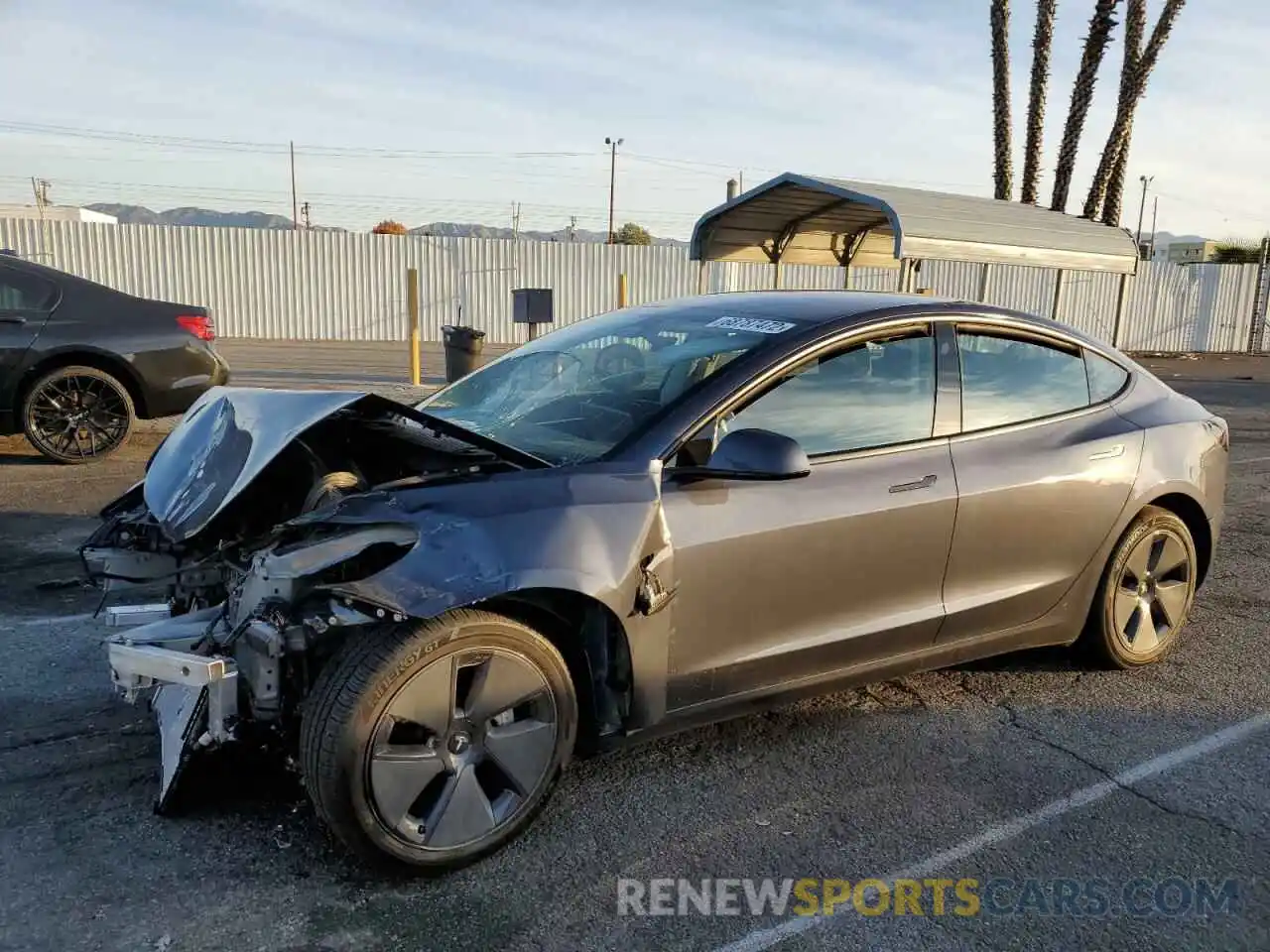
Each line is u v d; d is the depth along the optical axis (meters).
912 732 4.03
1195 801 3.57
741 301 4.19
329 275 27.12
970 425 4.01
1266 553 7.03
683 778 3.61
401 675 2.79
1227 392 19.11
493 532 2.90
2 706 3.94
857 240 15.21
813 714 4.17
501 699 2.98
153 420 10.69
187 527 3.23
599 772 3.64
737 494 3.35
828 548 3.52
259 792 3.36
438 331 28.05
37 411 8.28
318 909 2.80
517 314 14.07
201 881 2.90
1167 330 31.81
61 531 6.41
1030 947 2.78
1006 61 22.14
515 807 3.07
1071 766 3.80
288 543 2.98
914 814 3.42
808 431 3.59
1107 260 15.91
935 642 3.95
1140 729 4.12
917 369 3.91
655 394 3.54
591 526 3.03
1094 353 4.58
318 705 2.79
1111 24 22.66
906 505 3.68
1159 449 4.52
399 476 3.66
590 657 3.23
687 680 3.32
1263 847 3.29
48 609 5.02
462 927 2.76
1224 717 4.25
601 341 4.14
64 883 2.87
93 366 8.43
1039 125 22.70
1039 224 14.98
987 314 4.18
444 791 2.94
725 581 3.31
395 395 13.80
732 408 3.44
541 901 2.88
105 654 4.46
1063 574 4.27
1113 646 4.58
